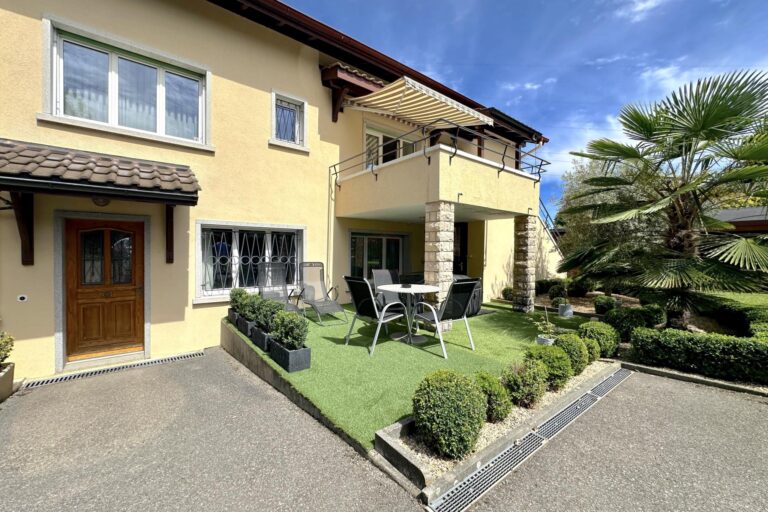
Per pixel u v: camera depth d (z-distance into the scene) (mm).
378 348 6090
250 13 7625
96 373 5703
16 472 3143
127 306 6508
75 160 5359
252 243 8195
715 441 3641
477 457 3102
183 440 3641
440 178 6859
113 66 6348
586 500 2764
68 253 5965
